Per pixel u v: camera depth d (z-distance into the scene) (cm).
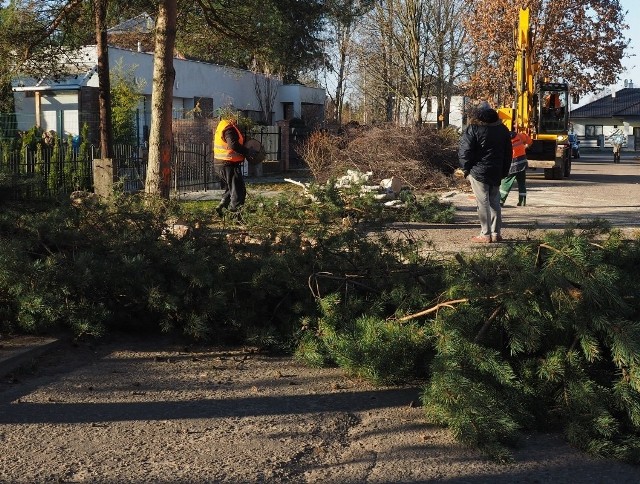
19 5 1811
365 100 6041
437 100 4872
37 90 2806
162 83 1569
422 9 4166
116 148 2034
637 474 471
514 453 496
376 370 600
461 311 576
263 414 548
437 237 1291
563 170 3022
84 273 698
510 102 4628
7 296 713
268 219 1012
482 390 512
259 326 725
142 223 787
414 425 535
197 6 1903
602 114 8431
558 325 546
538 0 4644
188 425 522
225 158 1355
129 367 650
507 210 1777
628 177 3241
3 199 845
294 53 2448
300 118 4381
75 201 813
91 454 470
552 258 570
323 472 455
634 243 686
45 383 600
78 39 2009
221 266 727
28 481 431
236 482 438
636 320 572
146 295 713
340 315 677
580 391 522
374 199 1422
